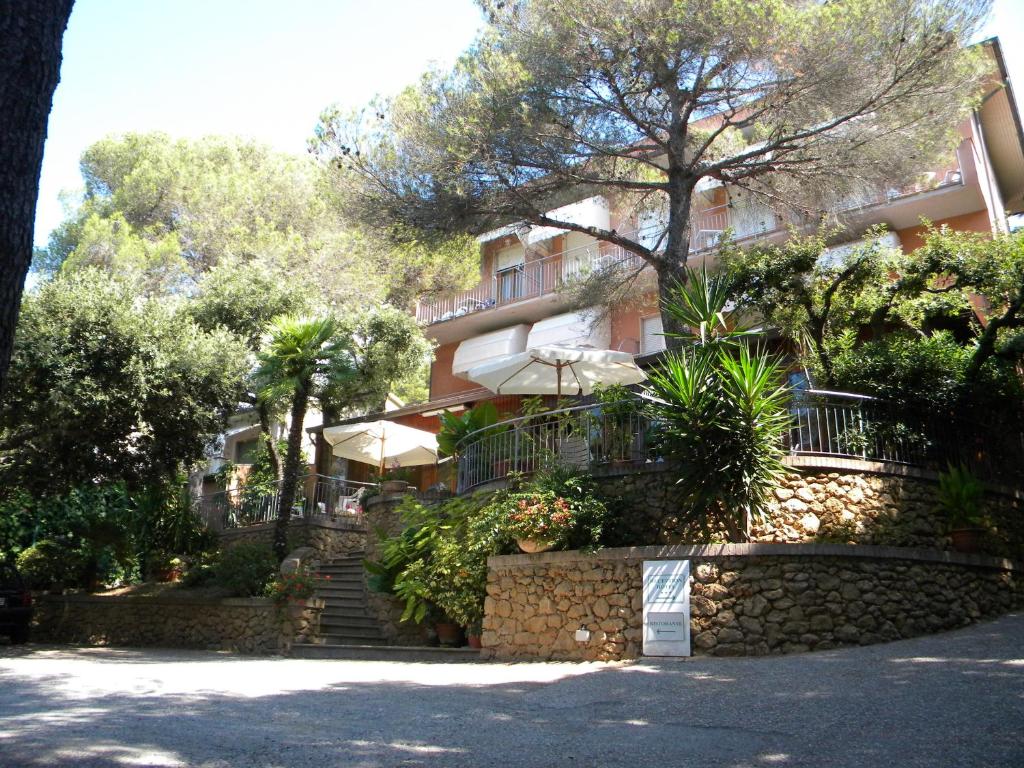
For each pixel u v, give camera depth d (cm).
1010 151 2067
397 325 2216
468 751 514
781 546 934
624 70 1307
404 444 1938
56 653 1355
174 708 687
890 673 720
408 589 1181
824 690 671
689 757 489
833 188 1424
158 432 1505
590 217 2294
